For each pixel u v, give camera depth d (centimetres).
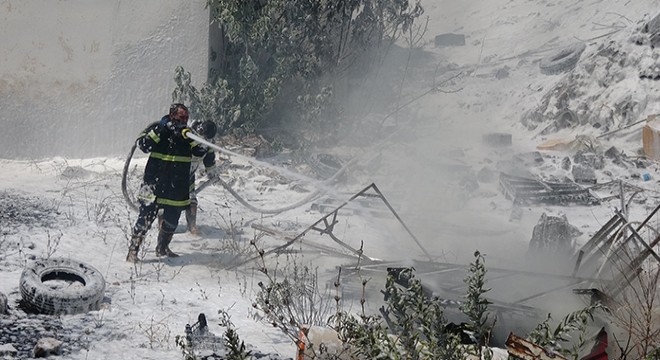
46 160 2656
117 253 1669
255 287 1509
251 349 1144
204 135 1886
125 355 1105
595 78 3681
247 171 2658
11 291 1336
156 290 1429
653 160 3114
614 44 3750
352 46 3434
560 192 2567
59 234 1755
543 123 3703
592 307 836
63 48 2659
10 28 2600
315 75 3156
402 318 821
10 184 2316
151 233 1853
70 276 1364
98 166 2633
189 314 1311
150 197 1616
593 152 3180
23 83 2625
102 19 2695
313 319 1292
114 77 2733
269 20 2948
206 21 2891
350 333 911
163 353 1122
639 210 2447
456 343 799
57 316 1245
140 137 1642
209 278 1540
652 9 4281
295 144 3034
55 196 2169
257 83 2973
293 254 1758
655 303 1188
